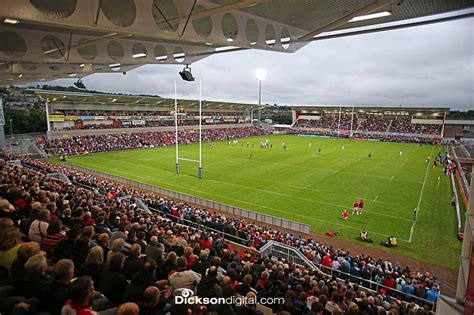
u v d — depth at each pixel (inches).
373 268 519.2
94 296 168.2
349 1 325.1
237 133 3309.5
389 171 1497.3
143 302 148.9
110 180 1200.8
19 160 1269.7
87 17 266.5
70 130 2272.4
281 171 1449.3
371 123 3695.9
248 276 255.4
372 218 869.8
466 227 214.7
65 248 207.8
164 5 313.9
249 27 374.3
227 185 1190.9
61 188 595.2
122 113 2763.3
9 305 131.1
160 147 2330.2
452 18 319.0
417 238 745.6
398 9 313.1
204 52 566.6
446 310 158.9
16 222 267.4
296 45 442.9
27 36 460.1
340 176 1365.7
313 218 863.1
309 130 3873.0
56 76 903.1
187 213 722.2
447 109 3206.2
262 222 820.0
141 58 552.1
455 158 1423.5
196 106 3223.4
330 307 269.7
